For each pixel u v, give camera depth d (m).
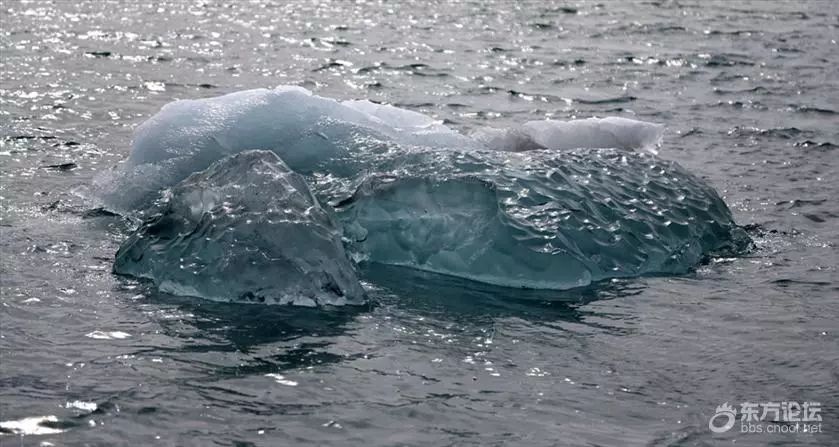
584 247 14.08
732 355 11.72
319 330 11.98
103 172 16.56
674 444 9.76
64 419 9.75
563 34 33.75
